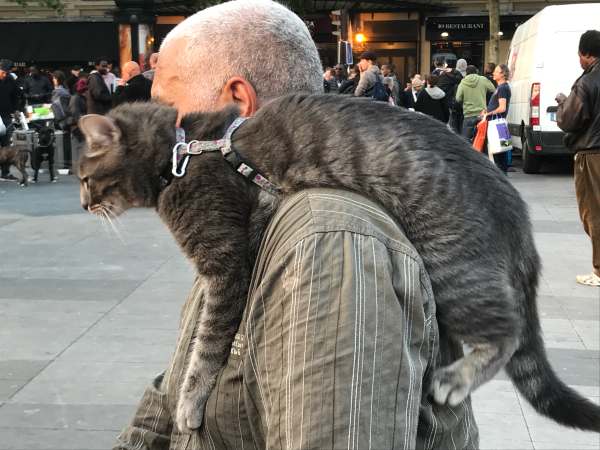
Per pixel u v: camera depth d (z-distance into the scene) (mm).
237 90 1778
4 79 14656
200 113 1806
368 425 1256
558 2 28250
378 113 1664
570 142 6887
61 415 4367
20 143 13586
